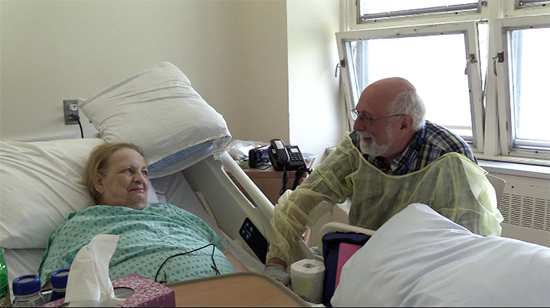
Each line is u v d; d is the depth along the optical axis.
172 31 2.46
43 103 1.99
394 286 1.04
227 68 2.78
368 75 2.89
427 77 2.65
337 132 3.07
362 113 1.51
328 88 2.92
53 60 2.00
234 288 0.81
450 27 2.39
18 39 1.89
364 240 1.28
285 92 2.65
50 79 2.00
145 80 1.89
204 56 2.64
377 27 2.77
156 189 1.82
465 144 1.53
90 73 2.14
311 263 1.31
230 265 1.46
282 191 1.91
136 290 0.78
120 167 1.54
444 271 1.05
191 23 2.55
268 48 2.69
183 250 1.37
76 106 2.09
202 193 1.91
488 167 2.32
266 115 2.78
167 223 1.51
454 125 2.66
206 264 1.35
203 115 1.79
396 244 1.16
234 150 2.20
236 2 2.79
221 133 1.77
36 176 1.51
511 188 2.25
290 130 2.68
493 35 2.28
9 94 1.88
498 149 2.49
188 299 0.77
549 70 2.24
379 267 1.10
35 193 1.47
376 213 1.64
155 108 1.79
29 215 1.41
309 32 2.71
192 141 1.75
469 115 2.58
